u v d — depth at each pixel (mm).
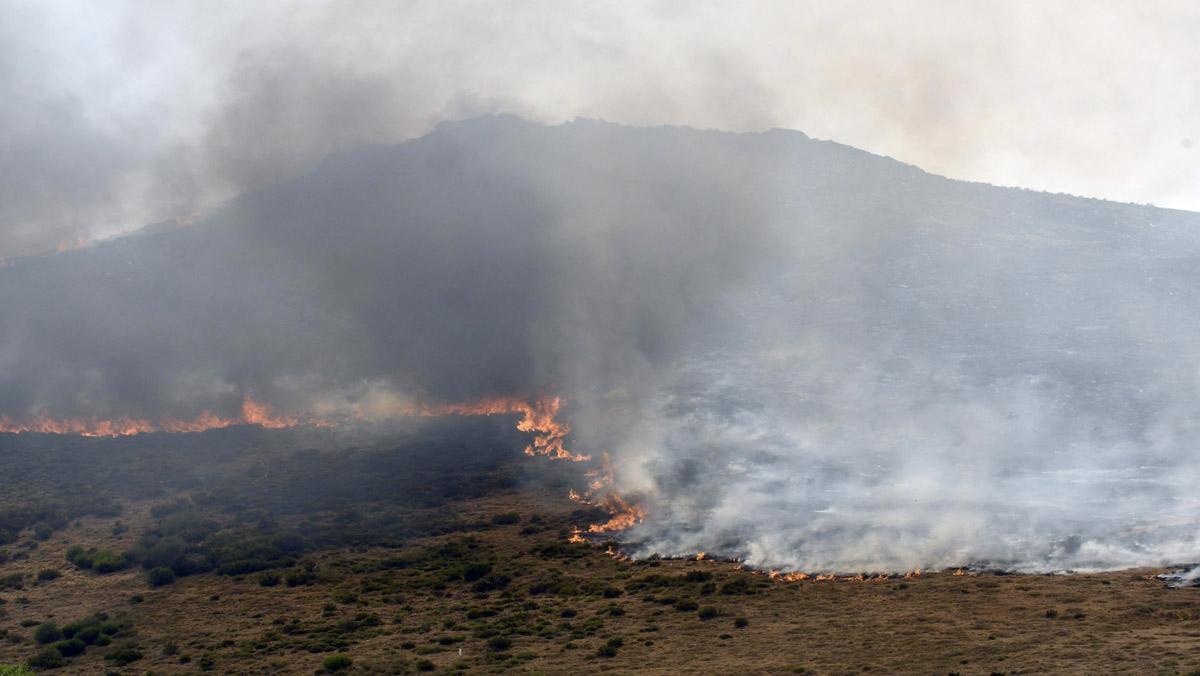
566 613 55969
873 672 40250
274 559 74750
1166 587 49844
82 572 74312
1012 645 42031
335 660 48500
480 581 65375
